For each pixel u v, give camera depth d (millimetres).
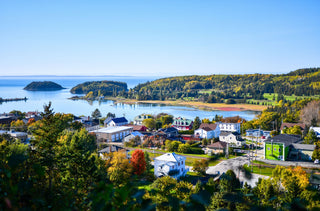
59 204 6137
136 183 5117
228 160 54000
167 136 81625
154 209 4703
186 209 4973
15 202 4789
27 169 6938
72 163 22594
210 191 5078
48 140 21641
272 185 24234
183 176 41969
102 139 78125
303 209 5082
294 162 52750
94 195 4785
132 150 65562
